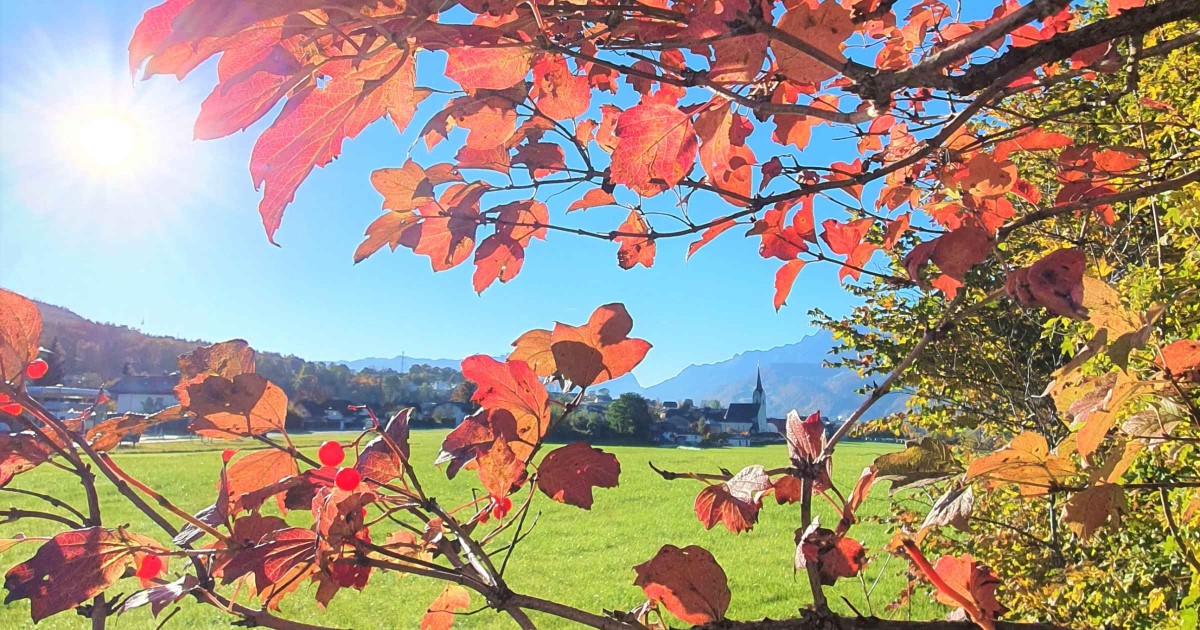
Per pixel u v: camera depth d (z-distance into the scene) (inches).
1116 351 40.3
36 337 44.5
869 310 282.5
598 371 47.1
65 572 40.1
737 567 598.9
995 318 246.8
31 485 882.8
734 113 46.5
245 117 29.5
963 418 272.7
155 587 43.1
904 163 46.9
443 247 60.0
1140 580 123.0
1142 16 32.8
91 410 51.9
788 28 36.7
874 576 391.5
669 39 44.5
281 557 41.3
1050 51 33.9
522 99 55.6
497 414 47.6
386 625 425.4
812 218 60.6
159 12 23.4
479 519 49.1
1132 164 68.2
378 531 339.6
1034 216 48.1
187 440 1835.6
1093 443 43.8
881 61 70.1
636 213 64.4
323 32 27.8
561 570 631.2
